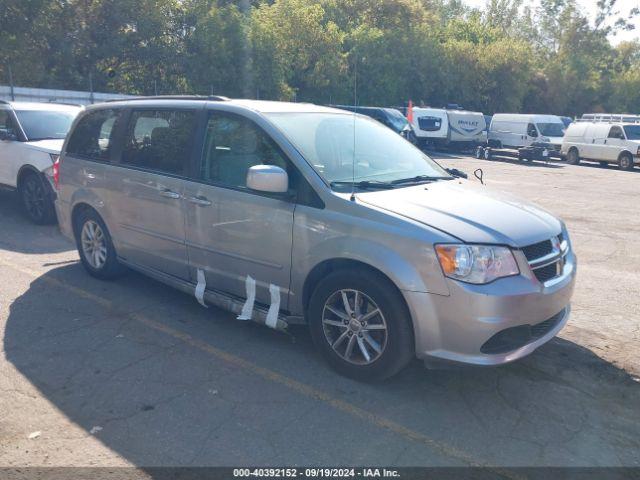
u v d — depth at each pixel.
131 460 3.13
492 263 3.55
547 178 18.19
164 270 5.22
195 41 26.16
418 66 38.16
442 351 3.62
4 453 3.16
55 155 8.42
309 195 4.08
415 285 3.58
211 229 4.63
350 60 34.41
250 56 27.44
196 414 3.58
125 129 5.52
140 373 4.09
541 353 4.54
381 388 3.94
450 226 3.64
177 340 4.64
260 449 3.24
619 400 3.88
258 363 4.27
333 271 3.97
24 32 22.27
